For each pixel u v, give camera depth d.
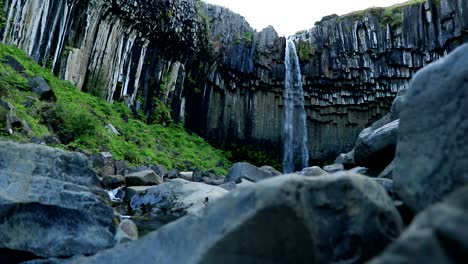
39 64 20.53
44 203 5.15
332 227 2.92
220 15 36.41
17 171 5.22
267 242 2.77
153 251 3.40
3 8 18.84
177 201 9.73
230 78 37.34
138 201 10.48
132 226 5.96
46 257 4.87
